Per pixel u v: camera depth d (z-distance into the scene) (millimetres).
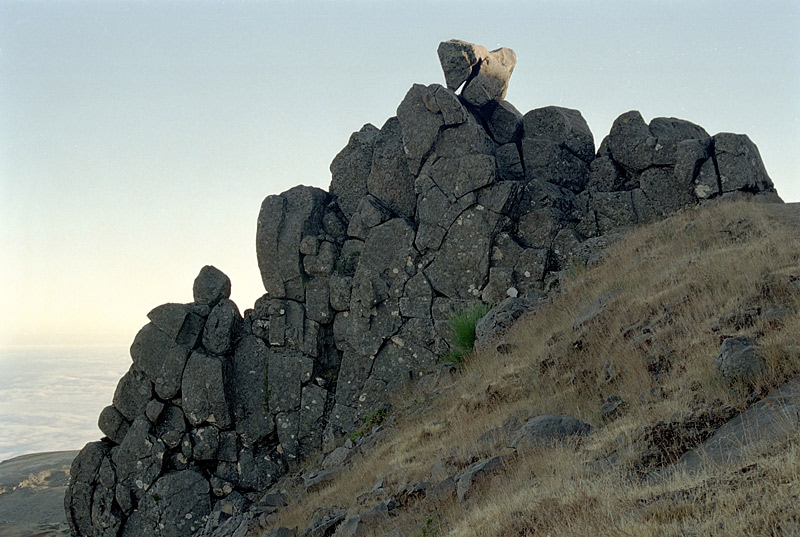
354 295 21688
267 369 21844
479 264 20828
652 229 18766
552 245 20969
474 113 23547
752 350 8656
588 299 15664
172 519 20359
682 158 20297
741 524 4992
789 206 17188
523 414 12125
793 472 5438
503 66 24391
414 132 22250
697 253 15133
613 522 5855
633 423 8977
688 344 10461
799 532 4621
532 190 21656
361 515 10305
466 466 10516
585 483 7180
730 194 19562
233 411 21484
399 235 21984
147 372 21391
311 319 22078
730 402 8312
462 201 21266
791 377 8219
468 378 16219
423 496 10406
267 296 22844
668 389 9578
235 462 21094
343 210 23812
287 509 15148
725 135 20344
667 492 6184
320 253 22391
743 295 11031
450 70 23469
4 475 44750
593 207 21719
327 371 22062
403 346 21172
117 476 20891
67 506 21031
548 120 23156
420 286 21375
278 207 22953
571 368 12820
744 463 6223
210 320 21953
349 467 15781
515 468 8859
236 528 17609
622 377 11016
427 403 16812
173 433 20984
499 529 6871
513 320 17688
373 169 23203
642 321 12188
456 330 19531
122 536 20672
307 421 21250
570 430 9609
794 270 10922
